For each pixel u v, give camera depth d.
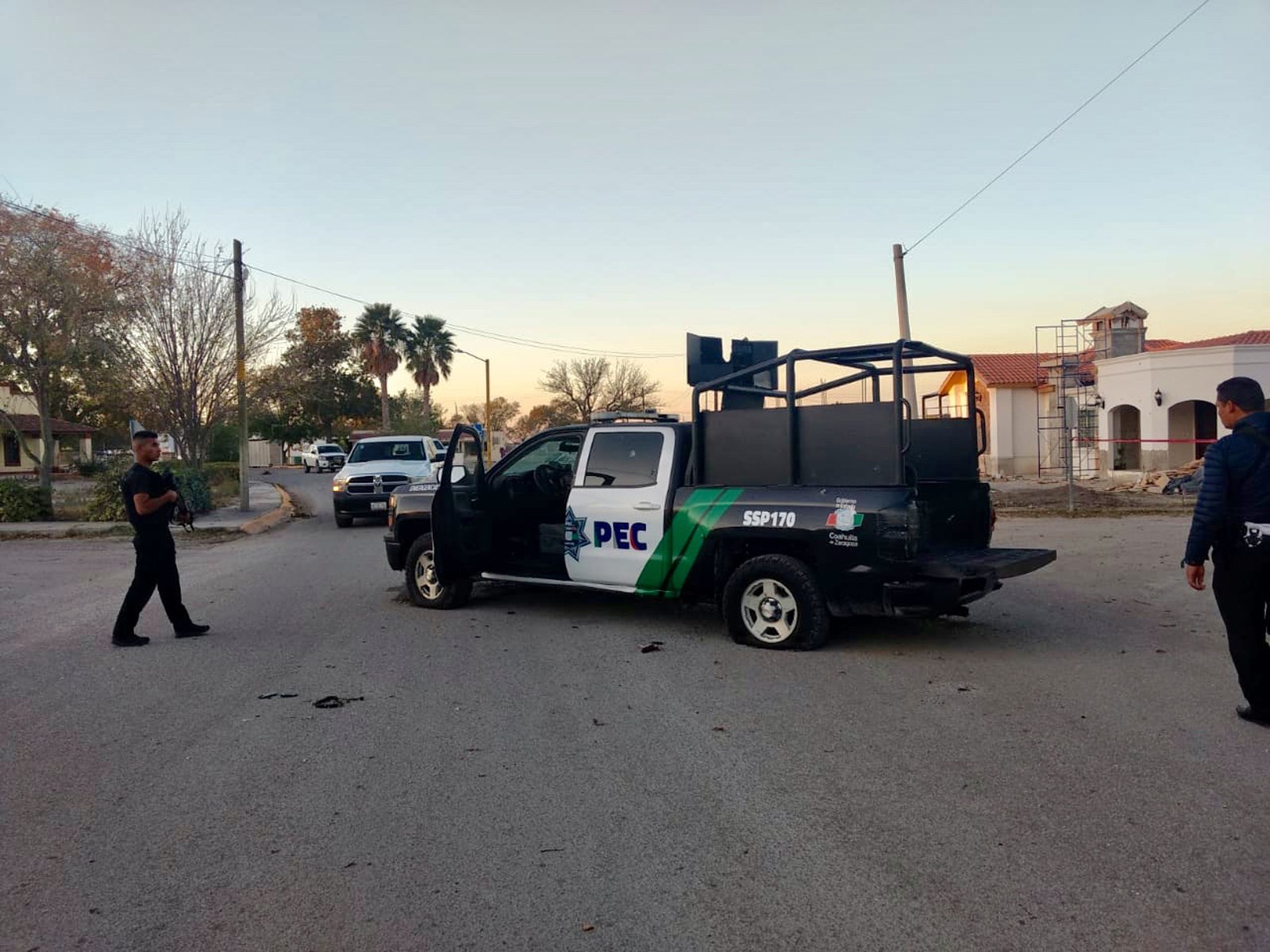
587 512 8.47
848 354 7.45
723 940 3.24
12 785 4.78
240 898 3.59
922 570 6.91
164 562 8.15
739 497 7.61
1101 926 3.28
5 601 10.48
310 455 53.97
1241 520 5.27
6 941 3.31
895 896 3.52
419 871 3.79
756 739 5.34
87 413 45.34
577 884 3.66
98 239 22.31
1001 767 4.81
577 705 6.06
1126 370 29.84
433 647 7.84
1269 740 5.15
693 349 9.05
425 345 64.38
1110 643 7.61
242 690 6.55
